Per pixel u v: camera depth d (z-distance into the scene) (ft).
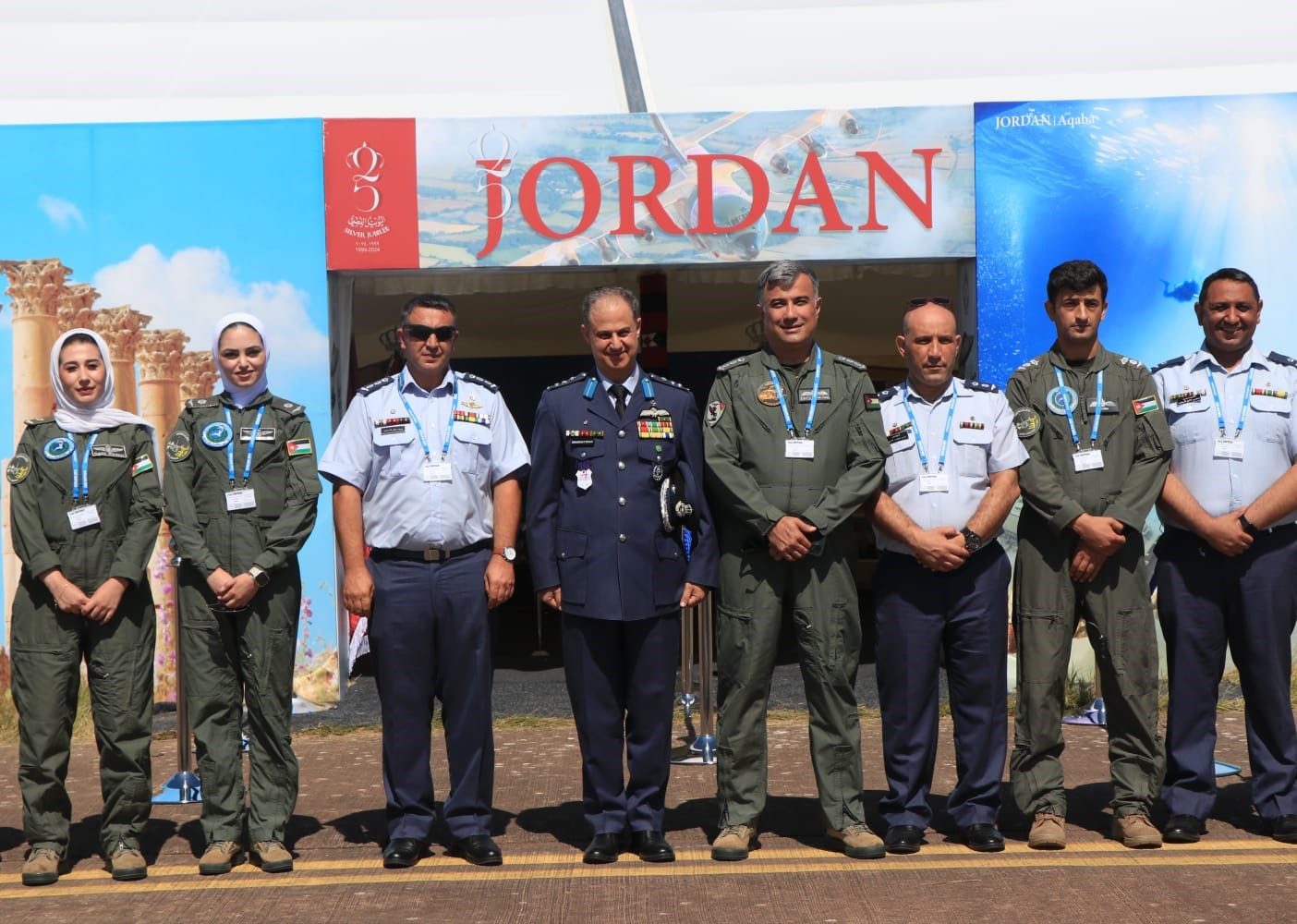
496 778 20.65
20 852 17.15
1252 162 26.40
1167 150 26.45
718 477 15.98
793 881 15.25
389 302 31.60
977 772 16.43
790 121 26.48
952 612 16.37
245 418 16.48
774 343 16.44
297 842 17.33
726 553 16.42
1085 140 26.48
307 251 26.30
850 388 16.29
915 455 16.37
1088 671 25.35
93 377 16.42
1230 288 16.81
